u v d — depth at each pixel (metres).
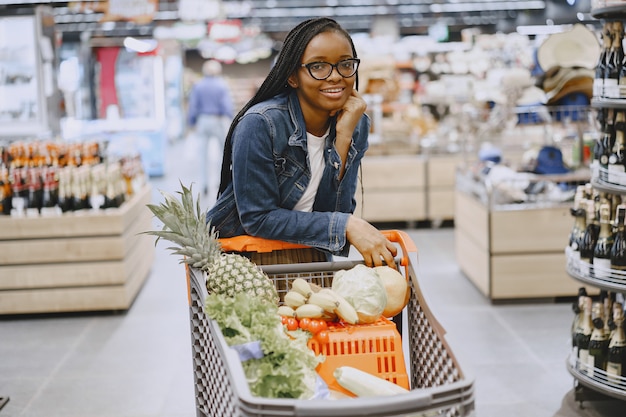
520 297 5.39
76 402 3.76
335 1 15.70
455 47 11.69
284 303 2.23
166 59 21.39
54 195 5.31
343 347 1.99
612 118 3.38
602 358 3.35
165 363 4.32
